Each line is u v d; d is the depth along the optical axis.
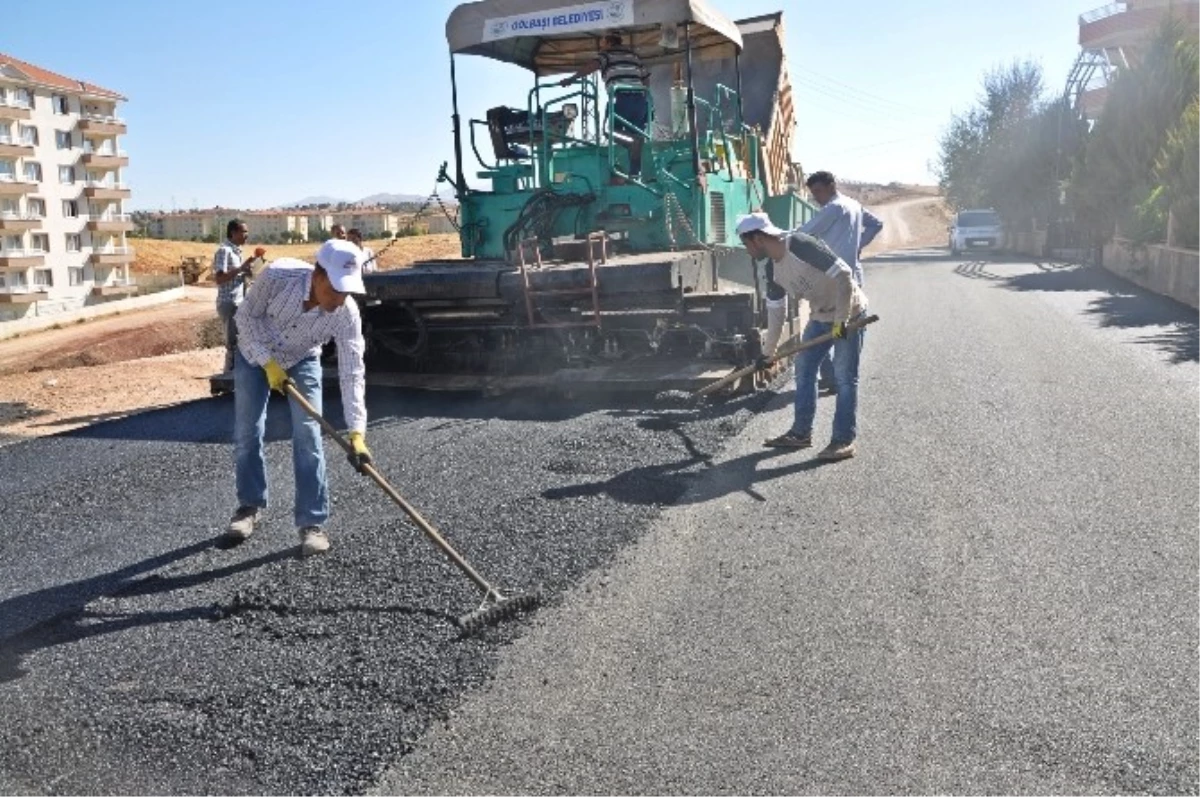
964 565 3.86
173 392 10.55
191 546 4.59
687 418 6.53
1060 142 27.27
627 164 8.53
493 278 7.36
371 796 2.56
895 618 3.43
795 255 5.30
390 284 7.68
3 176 61.03
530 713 2.92
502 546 4.23
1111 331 9.67
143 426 7.57
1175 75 17.70
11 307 60.94
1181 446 5.31
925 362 8.24
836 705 2.89
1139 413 6.09
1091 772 2.52
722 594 3.70
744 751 2.69
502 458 5.75
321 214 133.38
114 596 3.99
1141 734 2.67
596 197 8.48
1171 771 2.50
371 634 3.47
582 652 3.29
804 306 10.52
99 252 67.56
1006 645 3.20
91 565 4.43
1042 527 4.22
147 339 26.09
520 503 4.79
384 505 4.99
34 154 63.44
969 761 2.59
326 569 4.07
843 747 2.68
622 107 8.48
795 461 5.43
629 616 3.54
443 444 6.21
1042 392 6.82
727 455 5.62
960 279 17.55
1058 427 5.85
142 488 5.66
